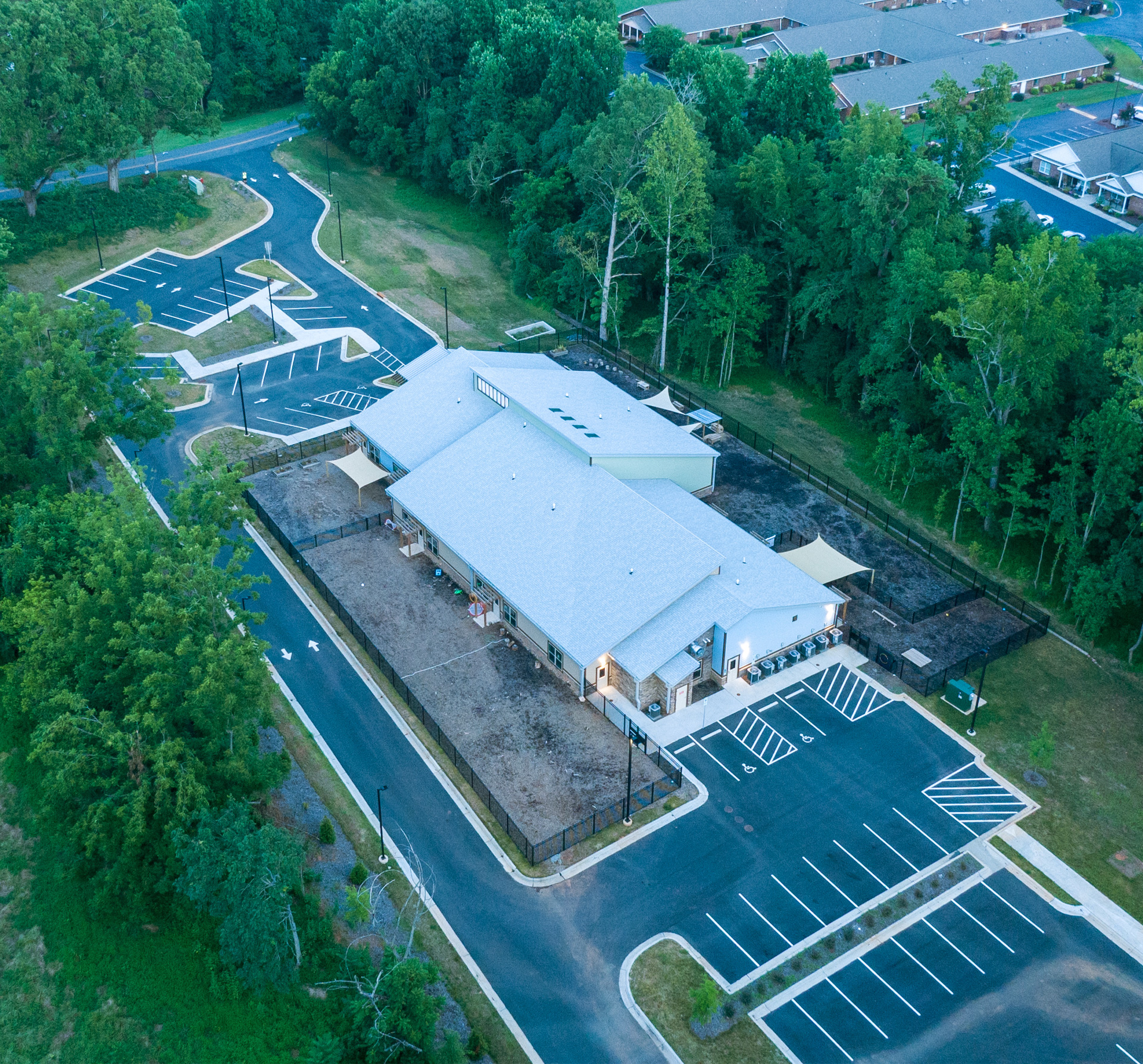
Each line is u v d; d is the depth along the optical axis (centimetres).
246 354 10938
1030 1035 5272
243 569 8119
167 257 12475
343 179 14625
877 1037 5247
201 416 9919
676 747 6788
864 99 17075
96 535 6219
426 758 6694
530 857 6044
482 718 6950
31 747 6594
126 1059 5200
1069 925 5784
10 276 11744
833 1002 5400
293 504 8856
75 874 5875
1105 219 14488
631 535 7631
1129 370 7431
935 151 10181
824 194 10006
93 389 7794
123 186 13062
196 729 5878
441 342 11356
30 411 7775
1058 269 7650
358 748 6738
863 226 9362
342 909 5700
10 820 6359
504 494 8119
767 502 9062
